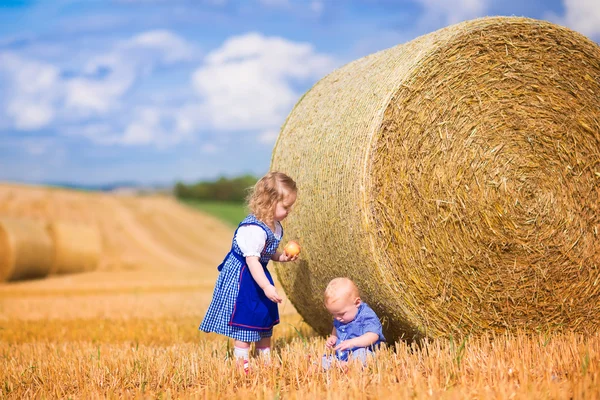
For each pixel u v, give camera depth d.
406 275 5.00
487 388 3.82
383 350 4.86
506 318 5.41
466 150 5.22
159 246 33.78
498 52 5.29
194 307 11.23
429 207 5.09
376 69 5.48
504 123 5.35
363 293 5.30
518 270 5.40
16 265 19.19
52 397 4.53
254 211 5.22
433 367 4.29
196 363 4.97
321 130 5.64
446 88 5.13
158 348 6.16
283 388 4.32
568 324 5.62
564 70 5.50
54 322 9.46
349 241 5.11
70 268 23.02
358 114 5.18
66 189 42.09
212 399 4.02
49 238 21.69
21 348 6.93
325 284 5.72
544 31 5.39
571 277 5.57
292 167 5.94
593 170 5.65
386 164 4.94
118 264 26.84
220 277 5.27
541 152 5.46
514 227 5.36
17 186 38.66
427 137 5.09
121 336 7.83
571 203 5.55
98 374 4.96
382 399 3.67
